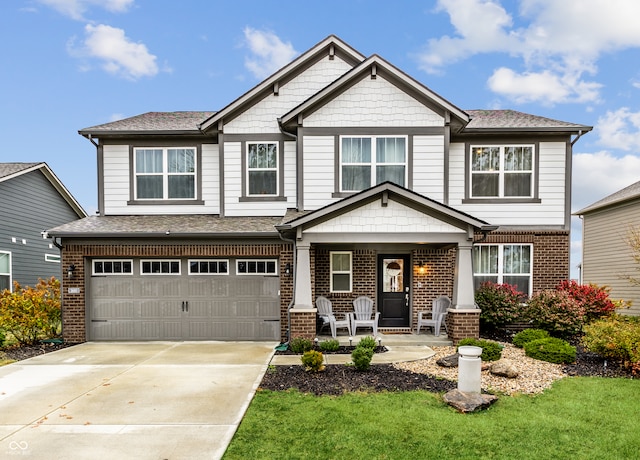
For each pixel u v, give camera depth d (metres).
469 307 9.07
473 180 11.16
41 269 16.66
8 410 5.24
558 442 4.31
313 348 8.80
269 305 10.16
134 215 11.30
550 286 10.95
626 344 6.91
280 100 11.20
